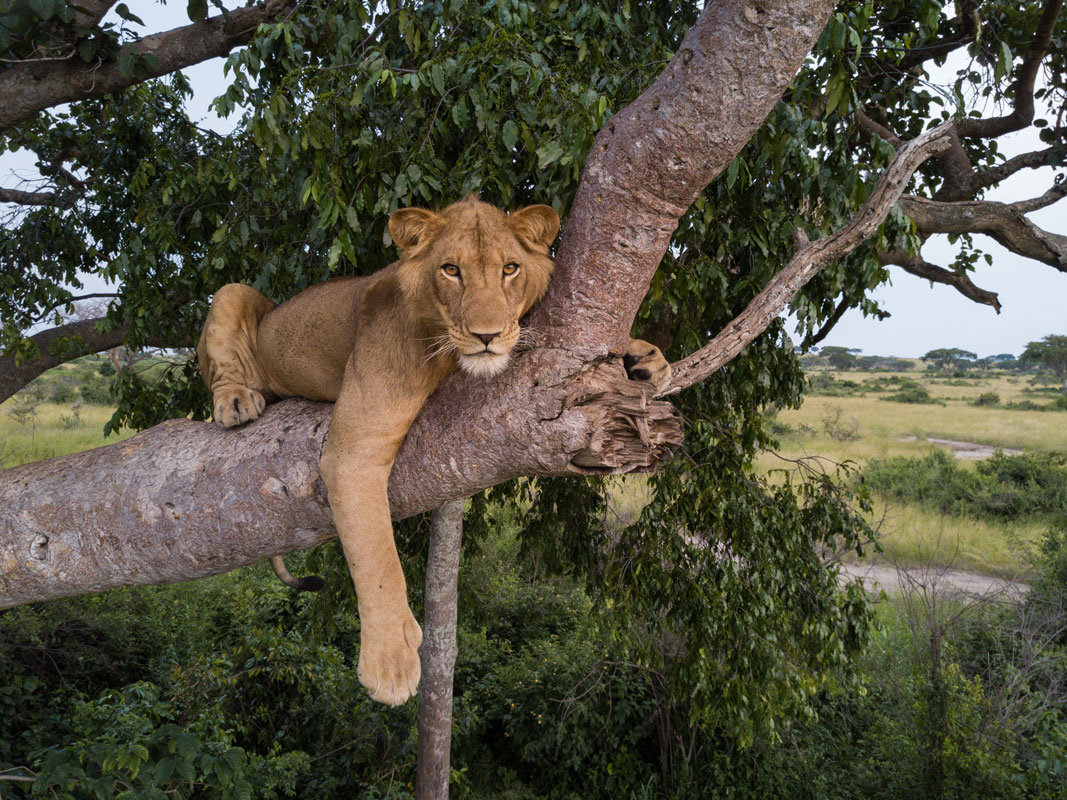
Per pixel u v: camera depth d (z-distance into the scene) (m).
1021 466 20.91
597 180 2.07
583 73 3.75
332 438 2.17
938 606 10.69
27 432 23.28
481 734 9.80
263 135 3.43
